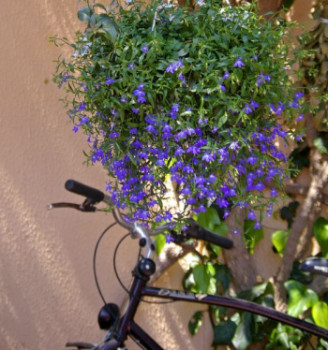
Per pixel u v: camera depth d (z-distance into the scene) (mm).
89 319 2990
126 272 3092
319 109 2891
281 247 3201
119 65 1805
